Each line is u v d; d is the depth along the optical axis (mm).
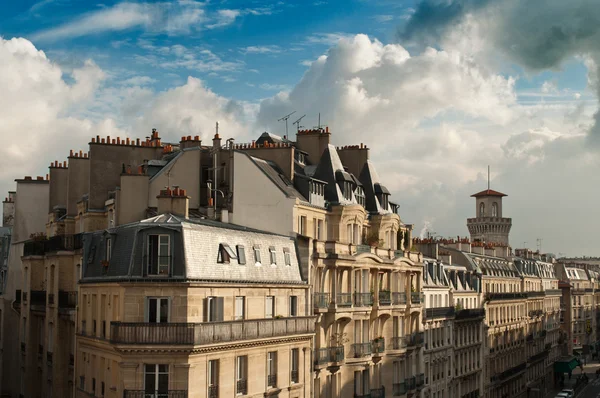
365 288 73750
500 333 131000
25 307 75375
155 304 50594
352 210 72625
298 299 63031
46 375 69125
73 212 74688
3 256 92000
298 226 66312
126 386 49250
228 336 52406
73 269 66500
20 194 84062
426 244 104250
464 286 114312
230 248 54719
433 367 95250
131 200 63562
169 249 50750
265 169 67625
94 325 56938
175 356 49188
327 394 68750
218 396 52219
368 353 73062
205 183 69562
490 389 123375
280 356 59531
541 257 186375
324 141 81312
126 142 71312
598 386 170500
